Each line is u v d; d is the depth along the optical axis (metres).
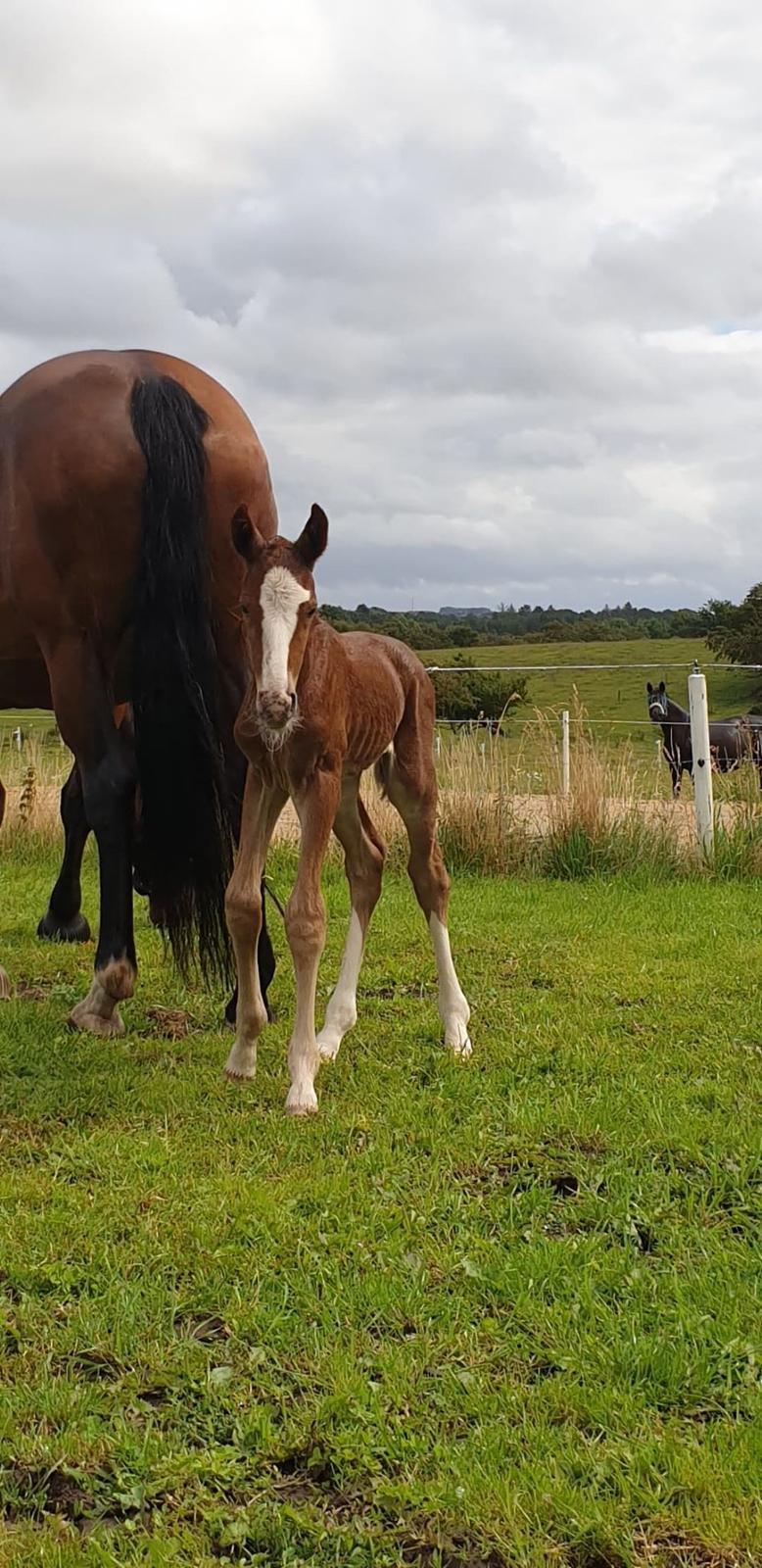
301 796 4.79
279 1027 5.79
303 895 4.75
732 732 18.70
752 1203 3.74
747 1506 2.42
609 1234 3.58
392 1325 3.10
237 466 5.51
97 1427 2.69
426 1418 2.72
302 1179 3.93
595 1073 5.06
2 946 7.77
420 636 51.12
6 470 5.26
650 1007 6.04
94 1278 3.31
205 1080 4.96
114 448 5.19
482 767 11.56
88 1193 3.83
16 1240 3.52
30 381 5.38
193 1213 3.66
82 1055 5.25
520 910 8.77
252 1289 3.27
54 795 12.59
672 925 8.23
